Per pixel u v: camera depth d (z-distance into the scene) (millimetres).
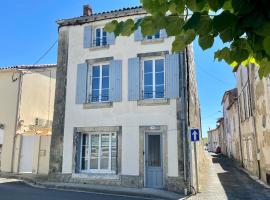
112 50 16234
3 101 20422
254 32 1551
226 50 1924
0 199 11297
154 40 15375
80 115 16359
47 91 22406
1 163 19625
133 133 15109
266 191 13812
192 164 14102
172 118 14477
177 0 1769
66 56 17203
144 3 1817
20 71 20359
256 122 17750
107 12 16375
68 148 16297
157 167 14586
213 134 64062
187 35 1854
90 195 12617
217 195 13031
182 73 14656
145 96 15352
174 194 13109
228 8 1577
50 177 16297
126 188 14312
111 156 15625
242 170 23000
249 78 18766
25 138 19578
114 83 15875
